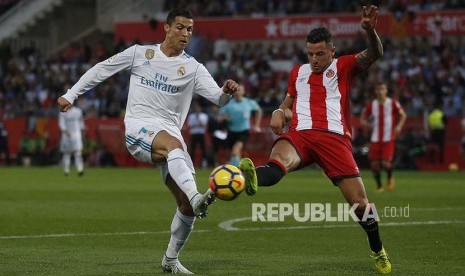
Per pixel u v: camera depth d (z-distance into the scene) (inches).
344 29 3213.6
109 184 1918.1
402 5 3147.1
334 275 716.0
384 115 1723.7
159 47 742.5
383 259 731.4
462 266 772.6
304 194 1617.9
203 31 3378.4
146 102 734.5
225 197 627.2
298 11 3366.1
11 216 1219.2
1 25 3752.5
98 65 741.3
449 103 2783.0
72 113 2250.2
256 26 3314.5
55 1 3769.7
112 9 3720.5
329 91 745.0
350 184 728.3
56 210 1310.3
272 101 2834.6
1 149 2989.7
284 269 749.3
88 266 762.2
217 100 731.4
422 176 2295.8
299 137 735.7
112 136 2906.0
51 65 3457.2
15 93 3250.5
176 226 717.9
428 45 3078.2
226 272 729.6
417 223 1127.6
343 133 737.0
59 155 2925.7
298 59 3129.9
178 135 735.7
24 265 766.5
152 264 776.3
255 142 2792.8
